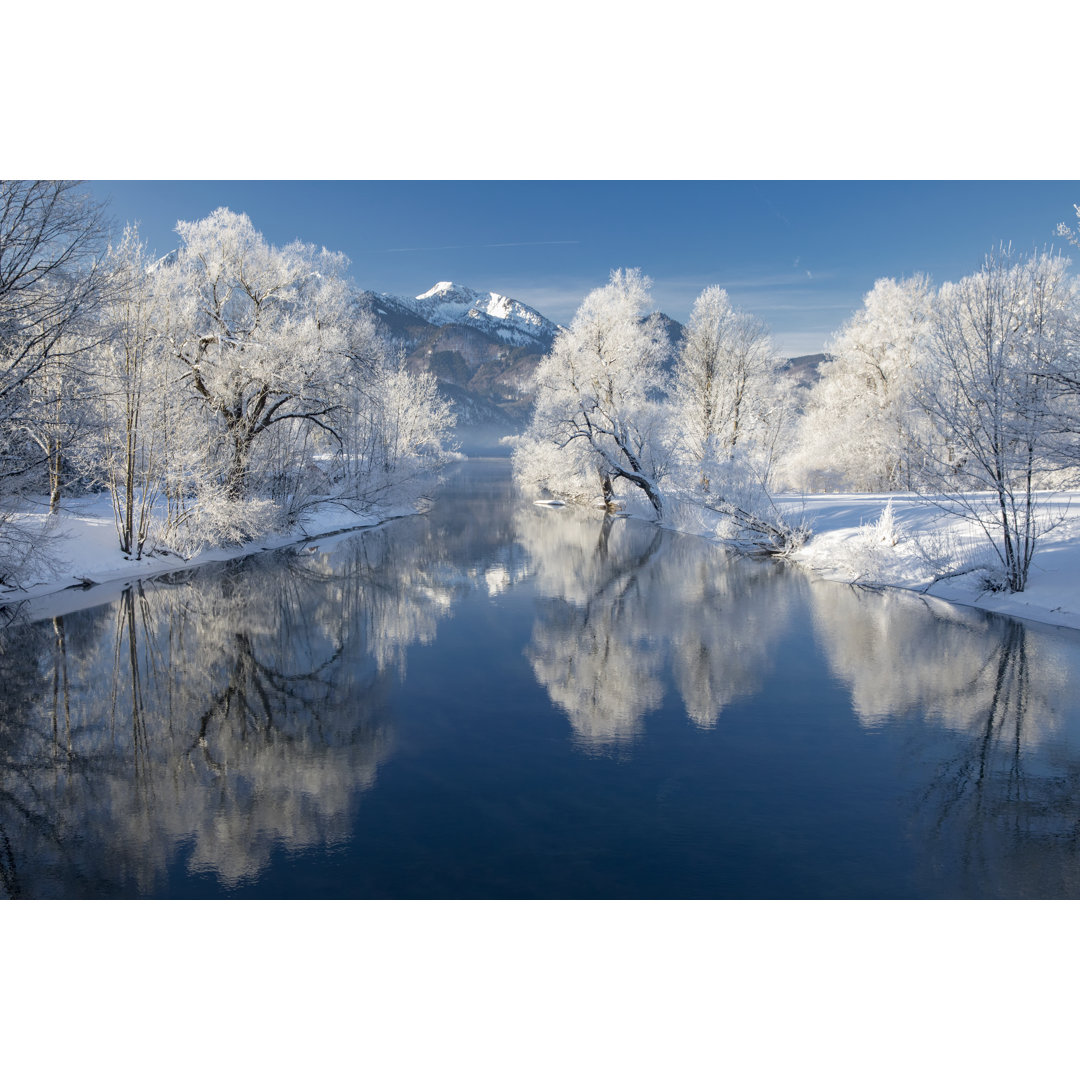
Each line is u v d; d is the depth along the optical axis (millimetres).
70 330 14914
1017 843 6523
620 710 10070
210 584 19000
